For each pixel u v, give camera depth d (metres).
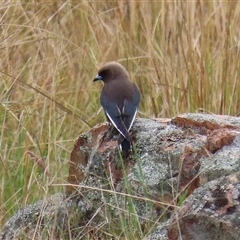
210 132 7.94
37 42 12.62
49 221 8.07
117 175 8.41
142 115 12.09
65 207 8.22
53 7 13.51
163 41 12.02
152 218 7.75
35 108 11.35
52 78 11.95
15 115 10.83
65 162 9.22
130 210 7.60
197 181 7.61
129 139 8.27
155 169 8.03
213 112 10.80
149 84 11.99
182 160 7.63
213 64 11.10
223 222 6.24
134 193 8.04
